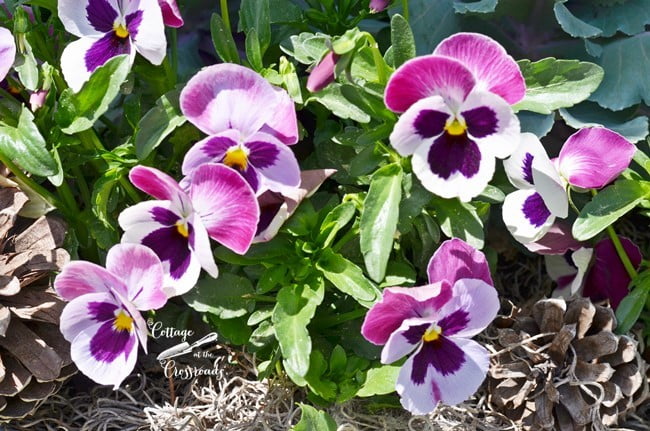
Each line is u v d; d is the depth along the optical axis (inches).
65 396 23.0
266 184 20.7
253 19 22.2
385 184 20.8
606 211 21.4
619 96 23.8
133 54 21.2
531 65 21.7
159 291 20.6
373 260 20.5
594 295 23.3
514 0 23.9
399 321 20.8
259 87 20.6
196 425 22.2
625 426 22.7
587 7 24.6
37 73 21.4
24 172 22.8
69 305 20.8
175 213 20.7
